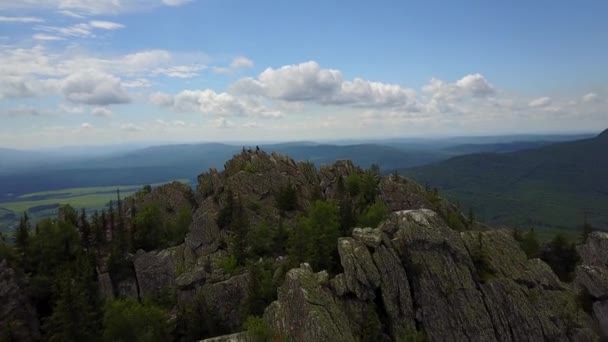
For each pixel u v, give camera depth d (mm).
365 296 87875
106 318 91500
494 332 87500
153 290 119875
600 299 99250
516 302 91500
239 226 123875
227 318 101875
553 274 103375
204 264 117125
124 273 122125
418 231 98375
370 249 95688
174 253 127438
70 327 87438
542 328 89438
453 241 98562
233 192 149875
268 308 86250
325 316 77875
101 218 148000
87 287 102125
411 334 83500
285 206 147625
